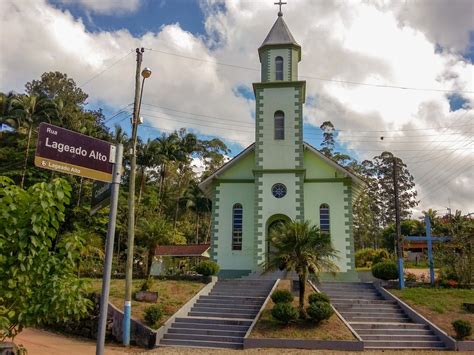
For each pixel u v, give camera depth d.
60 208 6.45
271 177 27.92
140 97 19.59
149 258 25.48
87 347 16.55
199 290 22.31
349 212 27.94
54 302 5.97
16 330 6.28
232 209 29.06
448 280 23.30
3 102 41.78
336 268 18.56
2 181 6.23
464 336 16.77
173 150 50.53
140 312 19.03
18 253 5.95
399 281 22.48
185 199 52.12
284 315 17.25
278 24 31.31
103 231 37.62
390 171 69.06
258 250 26.73
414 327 18.00
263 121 29.02
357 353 15.37
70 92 53.44
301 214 27.09
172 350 16.19
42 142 6.28
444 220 32.53
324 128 61.50
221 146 60.12
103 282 6.52
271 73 29.86
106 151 7.02
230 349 16.33
